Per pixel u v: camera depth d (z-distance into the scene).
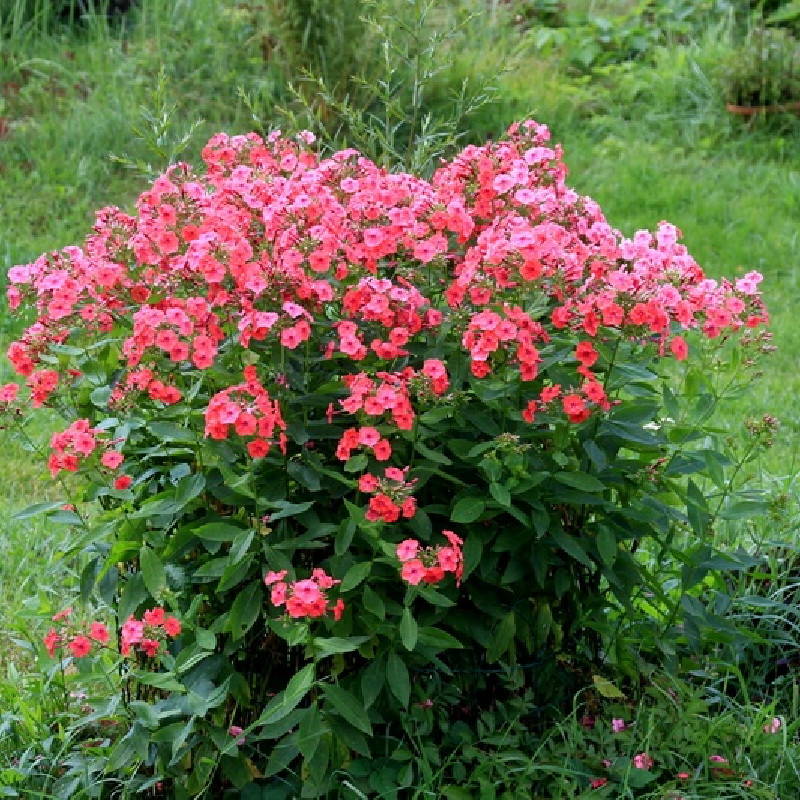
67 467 2.52
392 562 2.47
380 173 2.92
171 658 2.52
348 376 2.57
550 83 7.48
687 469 2.74
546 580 2.74
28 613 3.01
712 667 2.97
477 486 2.67
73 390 2.73
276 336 2.53
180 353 2.50
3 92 6.87
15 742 2.84
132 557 2.65
